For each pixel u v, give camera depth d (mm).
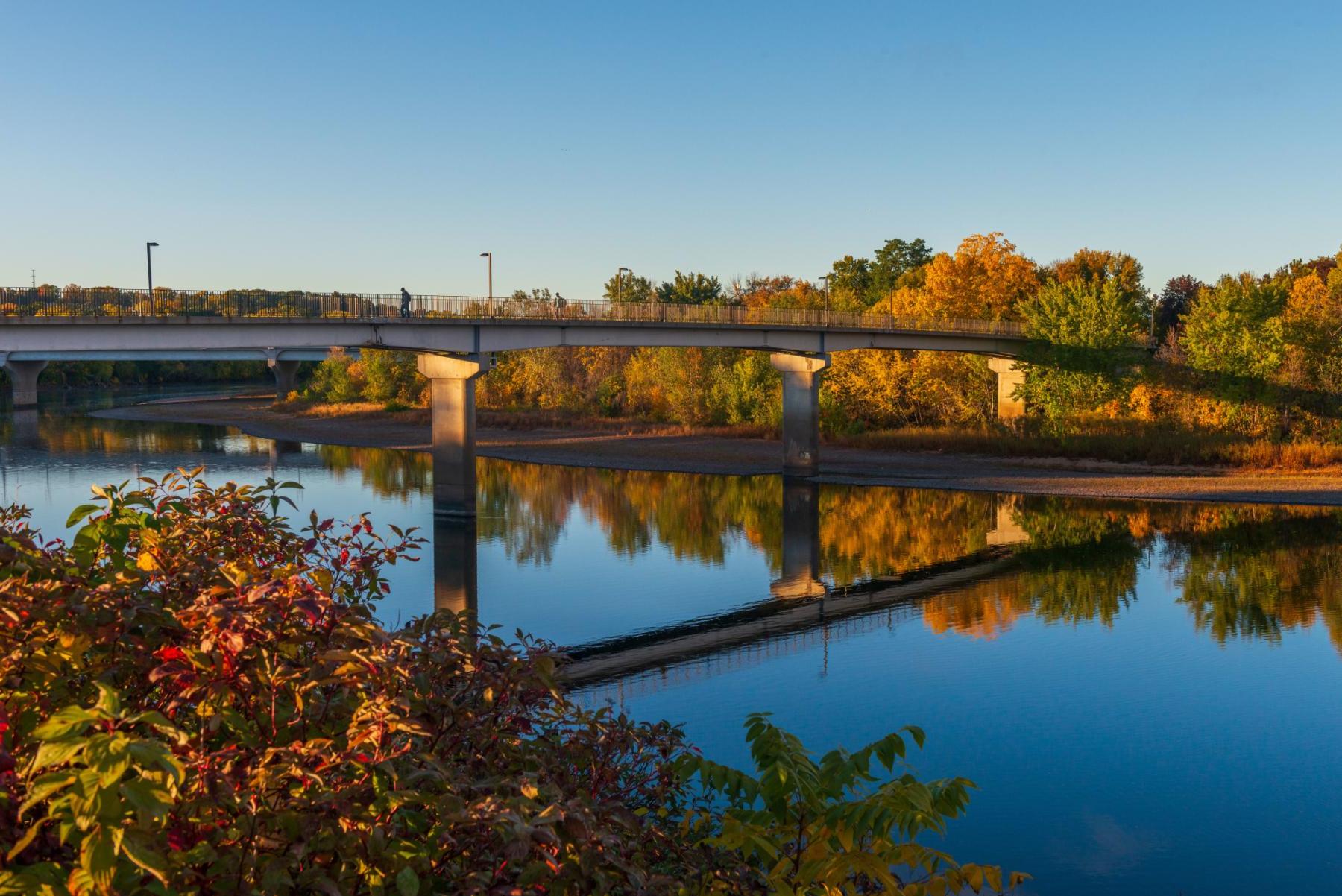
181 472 5387
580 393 99312
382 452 74062
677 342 58188
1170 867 12766
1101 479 56844
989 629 25891
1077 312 73562
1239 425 65188
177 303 41406
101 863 2357
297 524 38594
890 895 3988
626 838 3932
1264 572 32688
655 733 4957
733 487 57469
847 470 63719
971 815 14367
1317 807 14711
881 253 144875
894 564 35219
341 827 2971
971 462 65750
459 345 47531
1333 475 55031
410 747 3293
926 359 80375
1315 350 64750
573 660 23219
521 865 3244
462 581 32219
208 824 2895
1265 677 21312
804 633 25828
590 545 38906
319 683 3285
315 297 44625
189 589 3834
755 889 4453
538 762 4008
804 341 62250
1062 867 12719
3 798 2666
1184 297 120875
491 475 62531
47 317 37281
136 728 3281
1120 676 21531
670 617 27672
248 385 177750
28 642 3168
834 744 17406
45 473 58406
